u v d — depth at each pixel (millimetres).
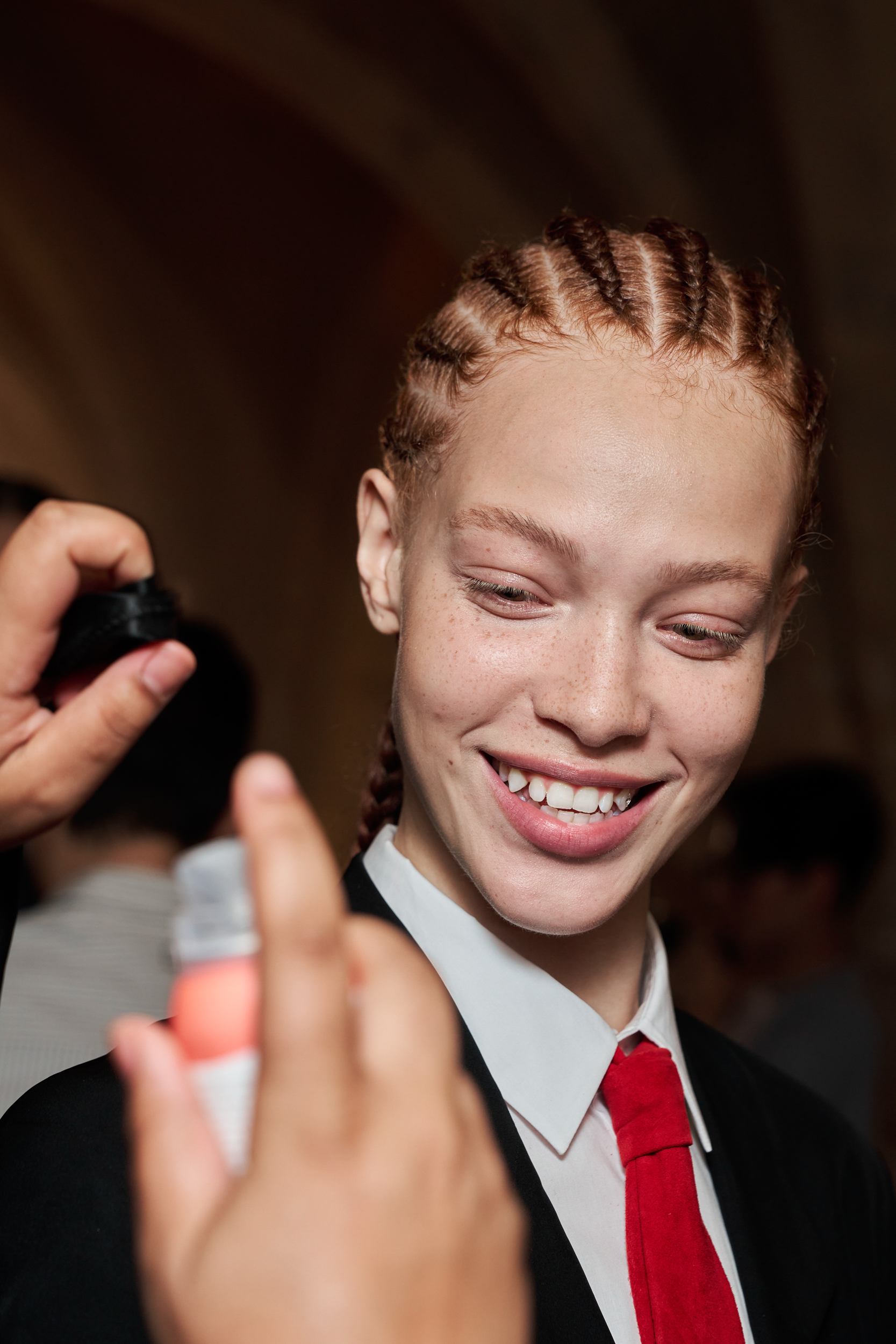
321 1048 375
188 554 10344
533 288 1028
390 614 1132
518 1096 1020
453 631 977
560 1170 1021
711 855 3305
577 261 1043
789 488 1019
